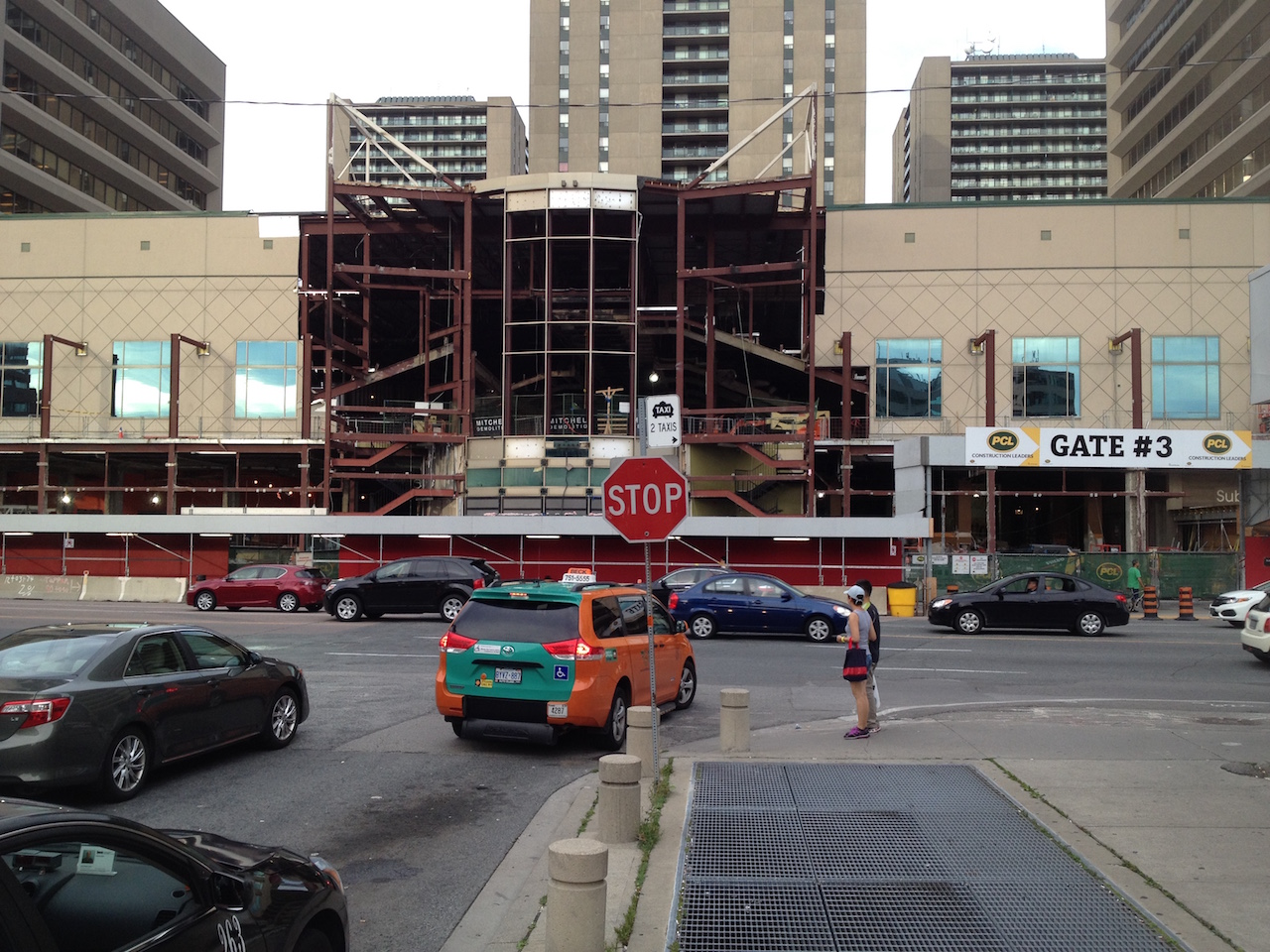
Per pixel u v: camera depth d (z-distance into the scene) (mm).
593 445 45312
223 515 37656
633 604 11648
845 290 47344
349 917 5793
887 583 32656
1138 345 43281
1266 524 36219
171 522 36250
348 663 17062
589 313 45656
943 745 10297
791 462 43562
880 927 5391
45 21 67875
